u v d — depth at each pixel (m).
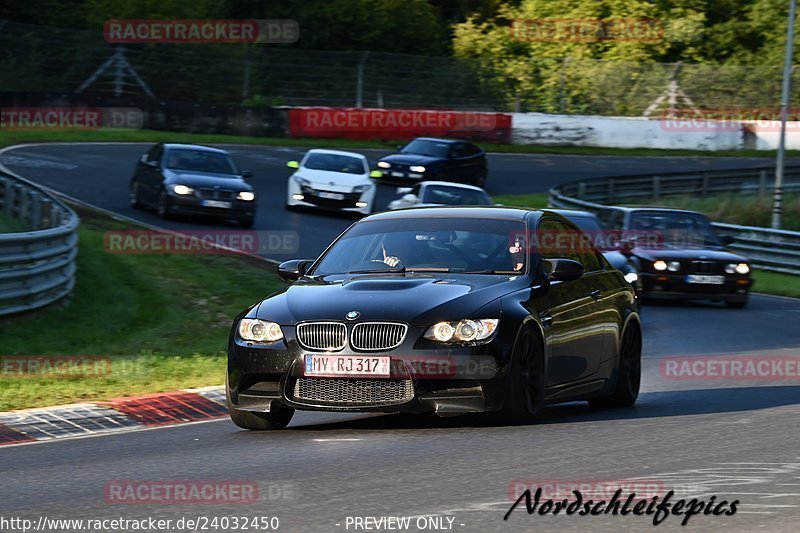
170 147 82.12
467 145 116.62
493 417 25.53
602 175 137.88
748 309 66.00
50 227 56.09
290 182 90.31
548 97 170.12
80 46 147.62
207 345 44.00
